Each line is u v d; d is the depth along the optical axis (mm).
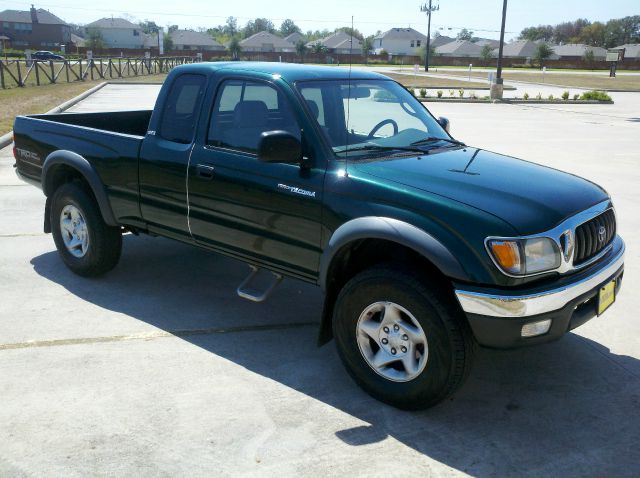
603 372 3951
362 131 4023
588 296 3330
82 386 3637
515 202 3291
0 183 9047
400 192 3365
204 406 3461
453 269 3111
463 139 14742
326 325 3789
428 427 3320
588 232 3430
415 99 4777
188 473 2902
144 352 4082
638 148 13805
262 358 4055
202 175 4242
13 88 26141
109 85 32281
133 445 3100
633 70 92375
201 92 4355
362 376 3584
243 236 4125
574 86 39969
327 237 3639
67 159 5090
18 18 115812
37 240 6422
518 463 3035
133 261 5859
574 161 11820
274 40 107500
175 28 141625
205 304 4902
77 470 2902
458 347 3172
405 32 126125
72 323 4484
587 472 2980
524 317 3068
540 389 3732
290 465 2975
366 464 2996
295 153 3600
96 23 119938
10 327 4391
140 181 4676
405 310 3289
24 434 3168
